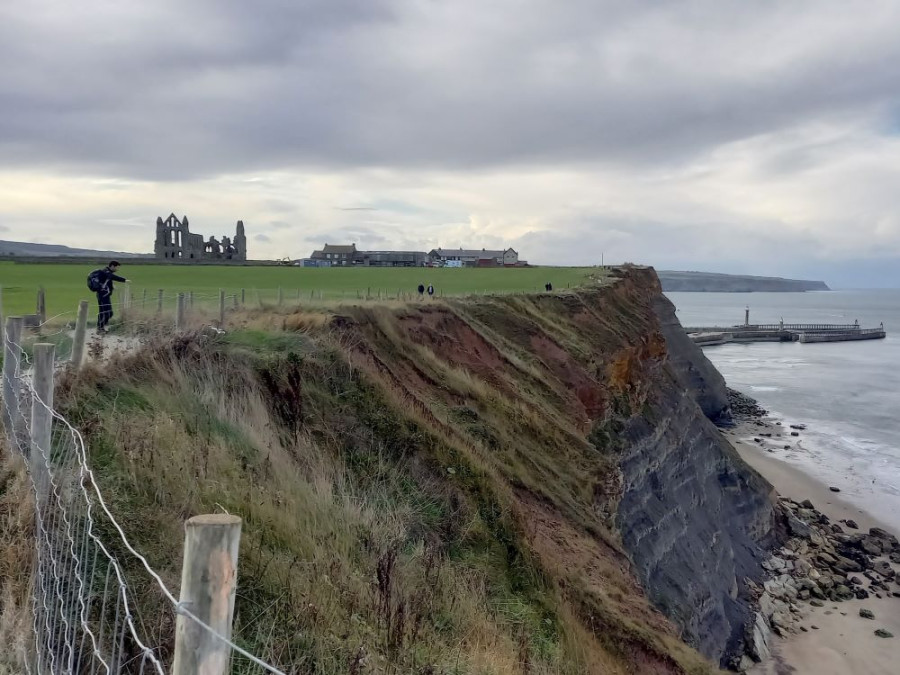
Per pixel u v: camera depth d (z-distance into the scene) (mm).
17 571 6254
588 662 10891
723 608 24875
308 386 13750
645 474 28234
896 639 25016
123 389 10711
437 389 19219
